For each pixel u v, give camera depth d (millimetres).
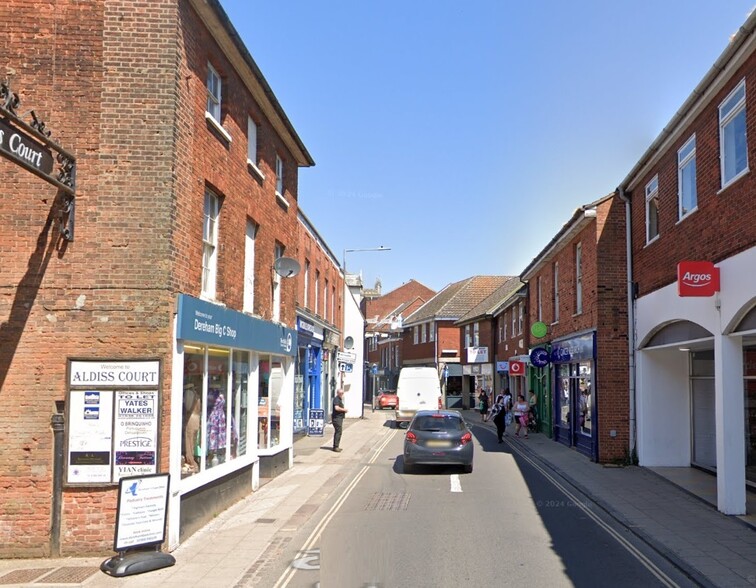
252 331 12242
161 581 7363
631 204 17375
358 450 20562
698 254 12109
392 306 78000
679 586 7195
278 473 15023
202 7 9695
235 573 7668
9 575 7520
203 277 10836
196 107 9859
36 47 8844
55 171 8609
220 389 11203
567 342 21328
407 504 11727
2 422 8398
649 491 13266
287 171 16219
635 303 17109
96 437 8336
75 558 8188
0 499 8305
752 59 9914
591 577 7434
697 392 16391
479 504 11750
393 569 7680
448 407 51062
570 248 21109
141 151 8781
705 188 11758
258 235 13633
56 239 8617
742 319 10500
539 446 22078
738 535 9492
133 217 8695
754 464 13102
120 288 8586
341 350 33812
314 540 9203
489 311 39531
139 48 8922
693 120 12477
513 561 8000
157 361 8438
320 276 27703
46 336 8508
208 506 10344
